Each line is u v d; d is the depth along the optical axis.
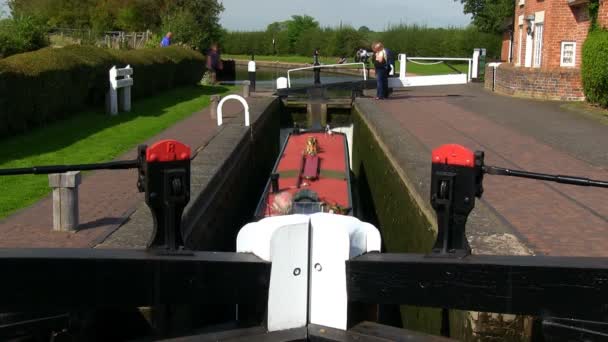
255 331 3.30
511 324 4.61
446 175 3.28
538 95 21.78
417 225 7.98
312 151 11.69
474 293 3.19
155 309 4.71
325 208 8.02
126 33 39.69
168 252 3.29
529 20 24.30
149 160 3.25
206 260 3.22
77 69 15.30
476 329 4.66
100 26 40.53
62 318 3.65
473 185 3.26
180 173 3.30
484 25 46.91
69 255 3.13
